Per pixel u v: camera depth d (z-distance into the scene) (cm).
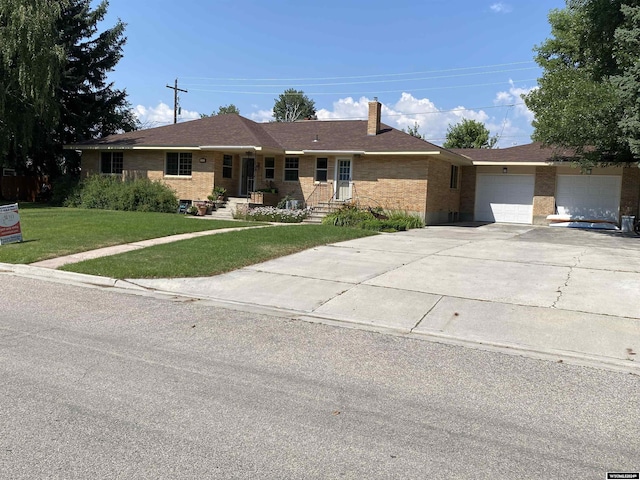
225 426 411
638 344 665
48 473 337
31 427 398
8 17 2347
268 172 2606
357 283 988
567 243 1641
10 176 3172
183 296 909
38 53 2370
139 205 2497
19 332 654
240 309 830
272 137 2702
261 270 1092
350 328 739
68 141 3272
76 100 3269
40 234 1484
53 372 516
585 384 535
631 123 1590
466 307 833
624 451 391
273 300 885
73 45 3198
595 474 357
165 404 449
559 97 2019
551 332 713
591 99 1744
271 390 492
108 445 375
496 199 2700
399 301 870
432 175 2342
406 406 465
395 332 725
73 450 366
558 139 1981
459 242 1603
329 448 381
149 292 929
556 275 1062
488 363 596
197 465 352
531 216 2612
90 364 543
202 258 1168
